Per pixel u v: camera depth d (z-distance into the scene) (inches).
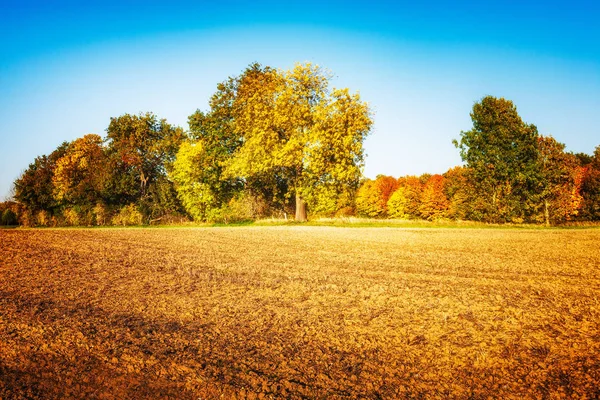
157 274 581.9
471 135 2150.6
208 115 2174.0
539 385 250.2
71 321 359.6
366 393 239.9
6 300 430.0
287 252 833.5
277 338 325.7
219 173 2082.9
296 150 1612.9
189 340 319.0
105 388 241.8
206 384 247.9
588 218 2169.0
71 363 274.1
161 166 2466.8
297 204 1887.3
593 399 231.9
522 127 2030.0
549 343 317.7
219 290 485.7
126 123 2420.0
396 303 432.5
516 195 2089.1
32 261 694.5
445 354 296.8
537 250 888.9
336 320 371.9
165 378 255.1
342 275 588.1
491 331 345.1
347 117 1606.8
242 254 796.6
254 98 1744.6
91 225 2022.6
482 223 1907.0
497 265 684.1
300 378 257.9
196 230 1464.1
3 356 283.4
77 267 637.3
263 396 234.4
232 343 314.2
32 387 241.4
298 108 1635.1
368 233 1325.0
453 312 399.9
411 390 243.9
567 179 2043.6
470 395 238.1
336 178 1621.6
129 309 400.8
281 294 469.4
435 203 2874.0
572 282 548.1
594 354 295.9
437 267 662.5
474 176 2146.9
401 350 303.7
